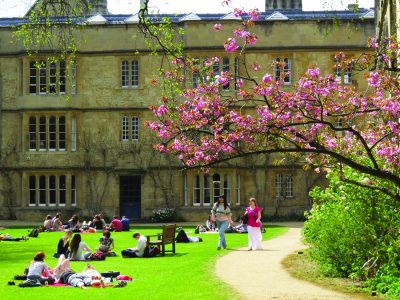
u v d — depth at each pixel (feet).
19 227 145.69
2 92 166.40
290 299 55.42
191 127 57.93
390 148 59.21
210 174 161.79
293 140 58.90
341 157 54.85
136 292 59.62
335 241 69.00
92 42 165.89
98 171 164.96
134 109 164.96
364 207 68.95
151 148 164.25
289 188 163.12
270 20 162.20
